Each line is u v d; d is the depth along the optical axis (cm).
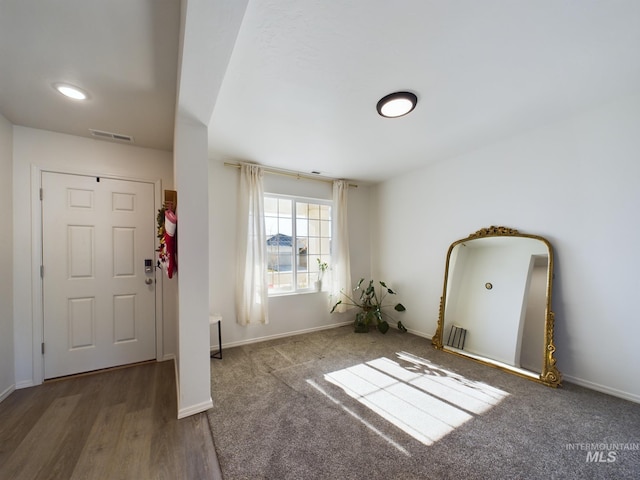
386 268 415
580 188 221
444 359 281
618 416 179
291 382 231
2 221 211
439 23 130
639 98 193
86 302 251
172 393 214
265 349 310
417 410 190
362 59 154
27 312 227
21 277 226
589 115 216
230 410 190
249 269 325
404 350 307
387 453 149
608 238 208
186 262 184
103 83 174
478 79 175
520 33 137
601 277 211
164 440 160
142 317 274
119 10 121
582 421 175
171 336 284
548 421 175
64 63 155
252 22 125
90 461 145
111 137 253
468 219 304
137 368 261
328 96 190
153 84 176
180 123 182
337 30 133
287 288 371
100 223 258
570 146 226
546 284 236
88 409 192
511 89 186
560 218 233
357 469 138
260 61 153
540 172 245
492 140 271
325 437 162
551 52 151
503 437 161
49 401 203
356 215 431
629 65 162
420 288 362
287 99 193
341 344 327
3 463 143
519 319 253
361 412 187
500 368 255
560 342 231
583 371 219
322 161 328
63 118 217
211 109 171
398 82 176
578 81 178
